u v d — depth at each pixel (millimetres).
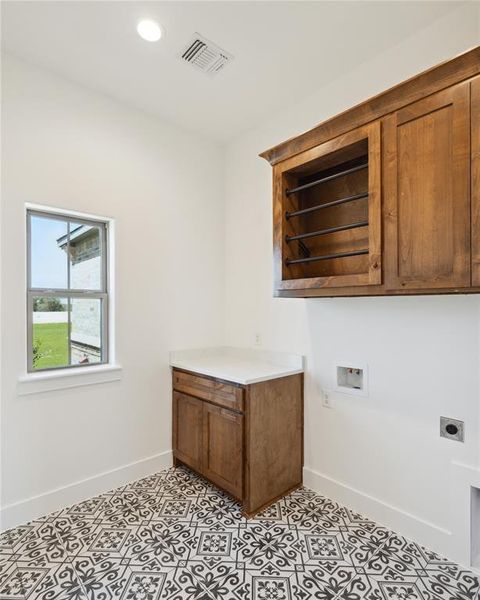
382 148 1657
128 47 1952
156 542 1832
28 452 2037
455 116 1425
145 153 2604
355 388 2160
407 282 1568
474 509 1682
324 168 2123
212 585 1556
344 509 2150
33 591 1519
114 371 2414
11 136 1989
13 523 1961
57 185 2162
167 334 2727
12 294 1990
